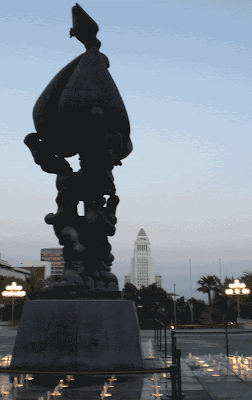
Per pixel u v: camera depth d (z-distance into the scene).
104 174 10.87
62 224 10.70
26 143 11.26
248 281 50.38
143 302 57.84
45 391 6.90
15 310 57.16
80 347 8.48
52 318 8.79
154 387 7.26
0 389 7.05
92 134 10.50
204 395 6.92
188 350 14.20
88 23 11.51
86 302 8.91
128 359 8.43
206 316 68.81
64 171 11.18
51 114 11.03
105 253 10.61
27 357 8.47
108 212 11.02
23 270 120.31
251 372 9.35
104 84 10.70
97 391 6.90
